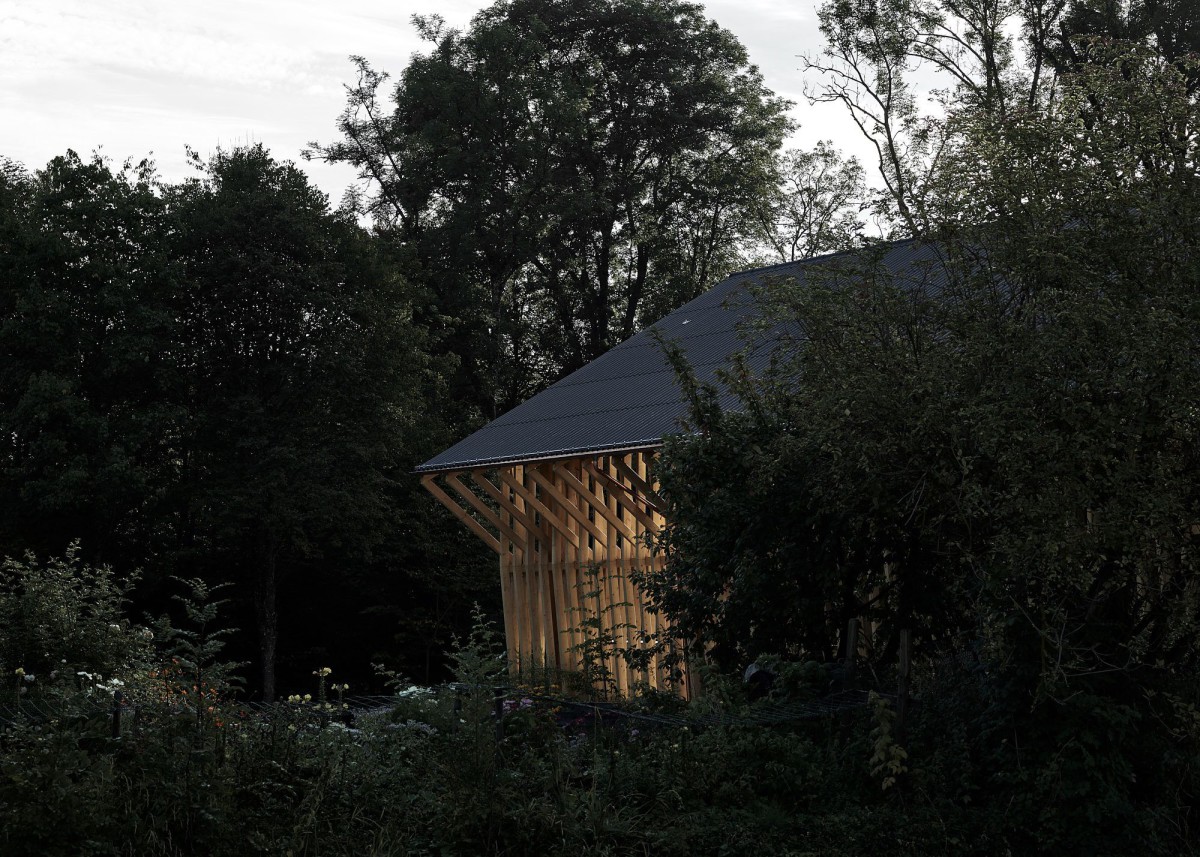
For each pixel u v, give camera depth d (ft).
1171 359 24.17
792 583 31.09
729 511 31.50
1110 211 26.50
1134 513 24.30
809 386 29.17
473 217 115.03
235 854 20.49
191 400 98.53
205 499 93.15
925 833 24.31
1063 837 24.45
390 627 111.45
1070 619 26.17
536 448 50.55
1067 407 24.76
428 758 24.16
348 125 119.34
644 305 127.65
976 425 24.88
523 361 128.16
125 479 88.17
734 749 26.18
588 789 24.50
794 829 24.27
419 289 108.68
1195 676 26.58
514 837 22.34
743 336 34.19
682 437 34.30
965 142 28.81
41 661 32.91
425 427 108.68
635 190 122.72
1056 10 89.30
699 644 33.96
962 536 27.91
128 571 98.17
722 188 122.83
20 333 90.12
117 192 95.55
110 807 19.72
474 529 55.01
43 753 19.92
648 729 27.78
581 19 123.34
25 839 18.76
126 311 92.32
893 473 26.81
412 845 21.95
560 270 126.11
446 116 116.57
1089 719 25.18
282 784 22.39
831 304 29.40
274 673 105.70
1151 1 84.94
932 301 28.32
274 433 95.35
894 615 31.14
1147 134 26.89
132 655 35.09
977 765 26.17
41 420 87.40
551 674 37.86
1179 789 25.32
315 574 109.19
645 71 123.44
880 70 96.84
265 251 96.22
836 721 27.86
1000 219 27.55
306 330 98.73
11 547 92.07
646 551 49.70
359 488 96.84
